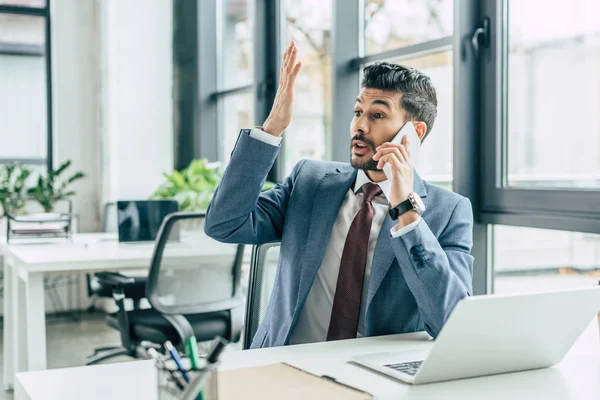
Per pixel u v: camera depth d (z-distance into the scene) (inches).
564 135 93.1
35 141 215.9
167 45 217.0
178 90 217.9
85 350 169.0
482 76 105.0
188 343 33.1
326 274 60.7
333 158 144.3
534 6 97.7
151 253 117.0
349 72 144.3
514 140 102.2
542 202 94.1
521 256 101.3
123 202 129.1
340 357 49.3
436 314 53.4
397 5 129.7
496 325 41.9
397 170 53.9
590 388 42.6
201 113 212.1
